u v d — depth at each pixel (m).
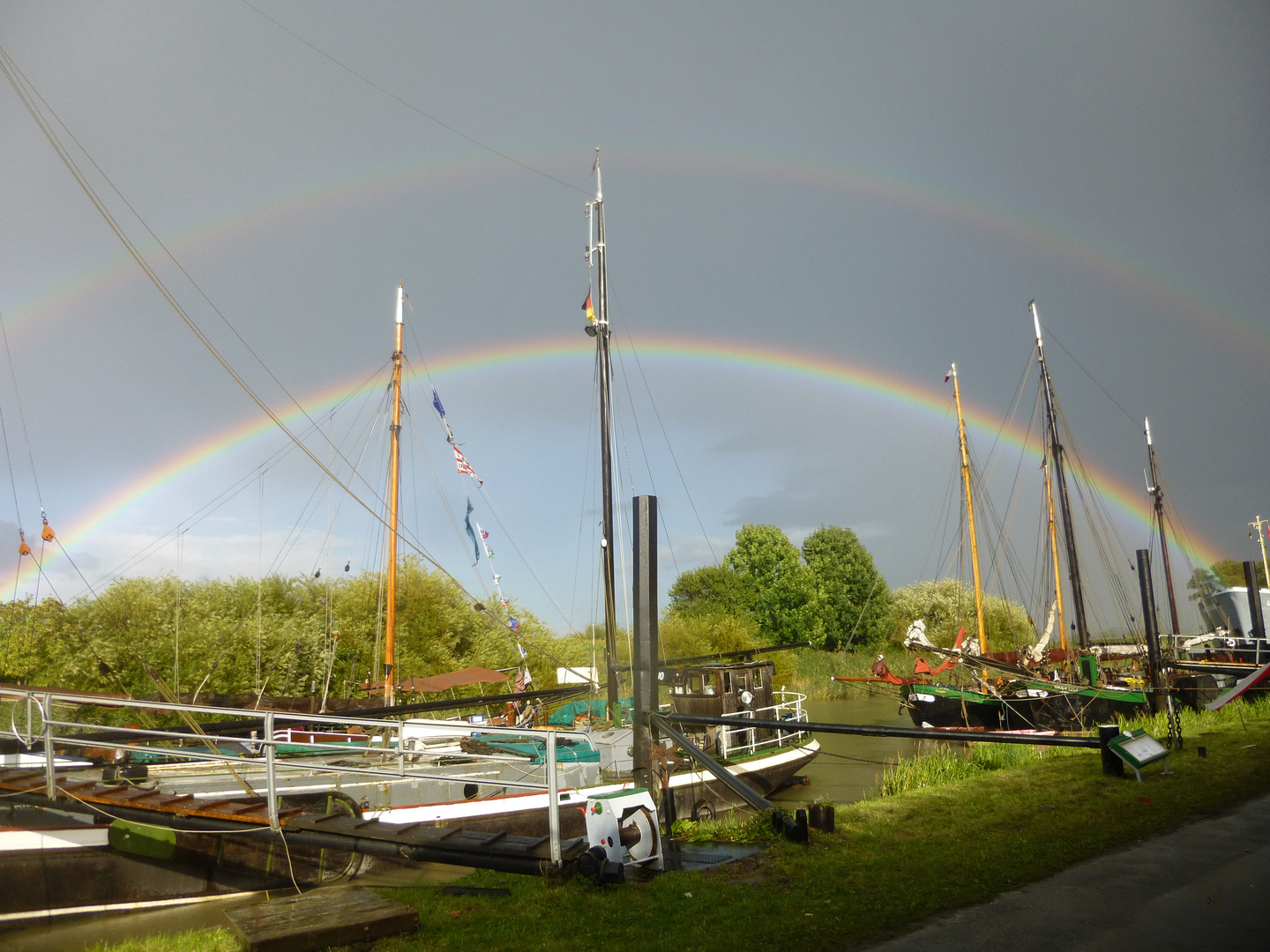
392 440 26.84
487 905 7.88
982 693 32.53
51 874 10.07
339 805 11.97
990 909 6.94
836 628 76.19
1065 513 44.56
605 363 27.53
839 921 6.85
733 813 10.98
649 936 6.74
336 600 33.53
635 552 11.03
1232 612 51.88
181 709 10.17
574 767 15.43
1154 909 6.72
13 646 20.25
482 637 35.59
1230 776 11.92
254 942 6.62
